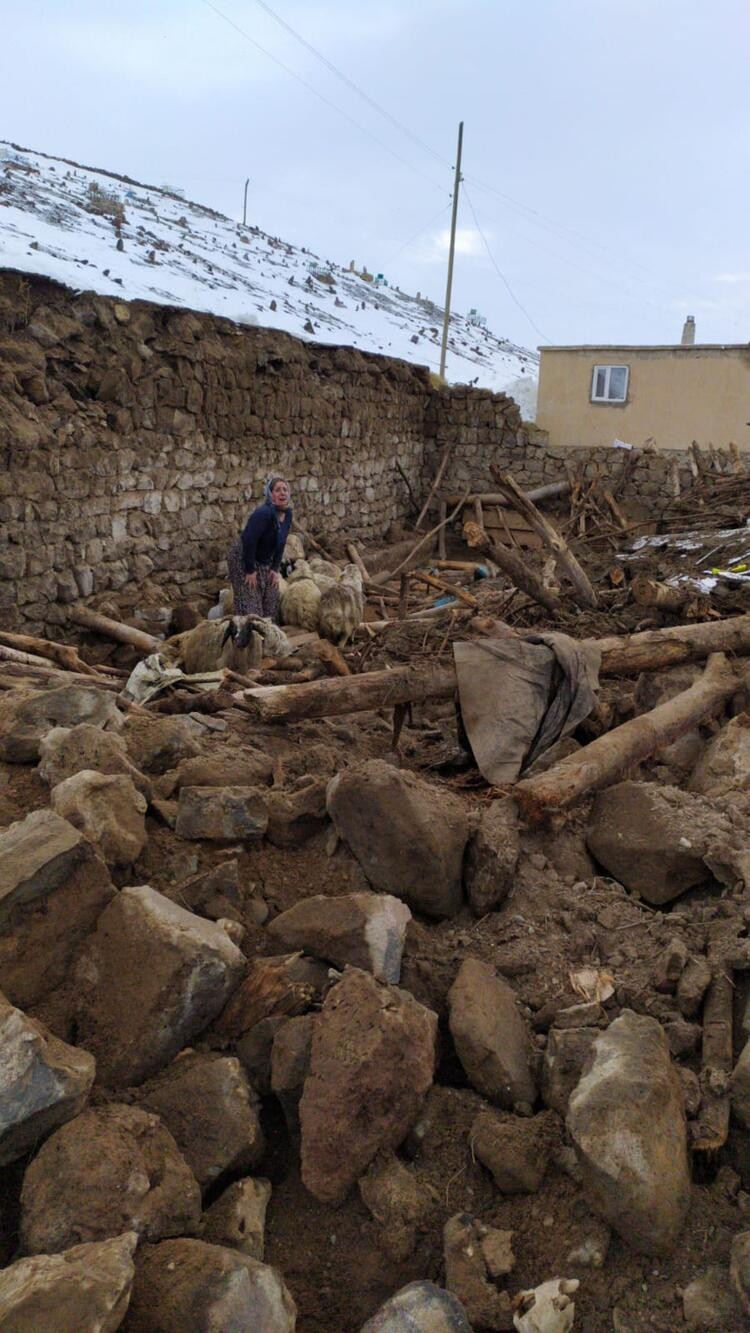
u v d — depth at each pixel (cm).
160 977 268
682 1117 252
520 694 452
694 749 493
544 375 1756
